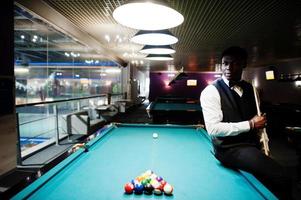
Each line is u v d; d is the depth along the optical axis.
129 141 2.71
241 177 1.65
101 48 7.23
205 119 1.92
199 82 16.41
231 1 3.24
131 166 1.85
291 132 4.11
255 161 1.61
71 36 5.05
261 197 1.33
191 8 3.51
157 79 16.72
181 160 2.03
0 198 1.19
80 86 13.48
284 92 10.24
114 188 1.43
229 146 1.82
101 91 13.82
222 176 1.67
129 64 12.23
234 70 1.93
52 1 3.46
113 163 1.92
